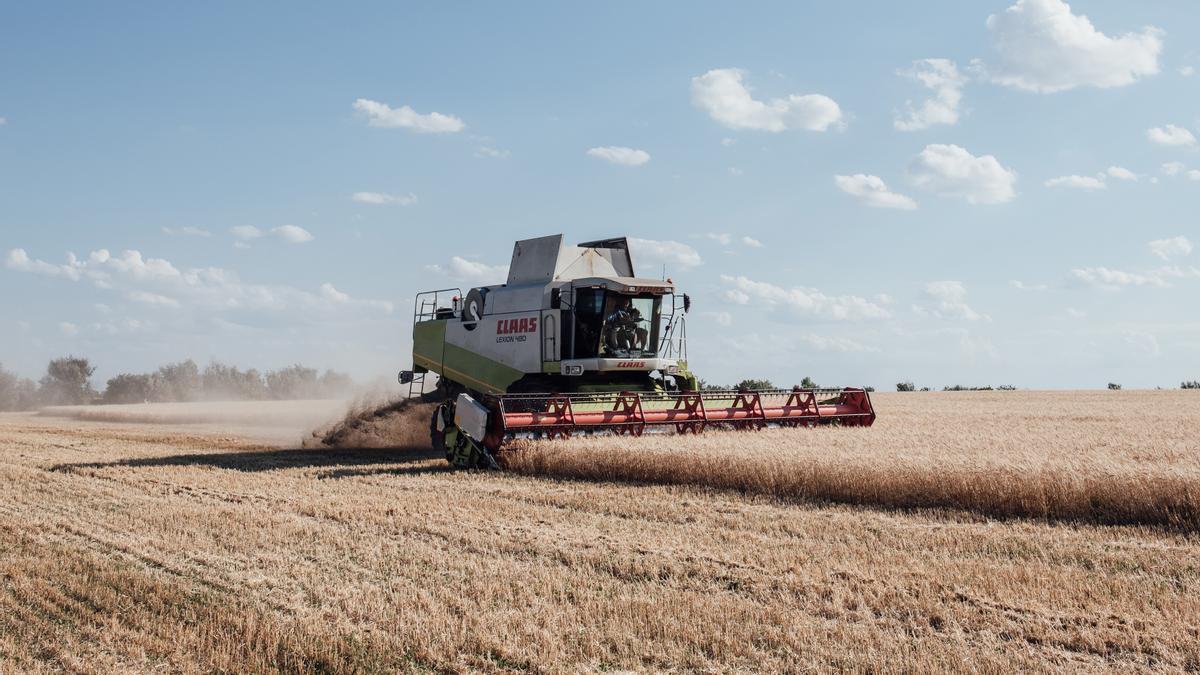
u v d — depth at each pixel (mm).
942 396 55344
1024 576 7785
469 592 7422
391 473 15695
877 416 29031
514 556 8773
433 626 6477
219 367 82438
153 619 6793
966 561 8422
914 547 9156
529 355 19328
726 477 13055
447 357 21516
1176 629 6320
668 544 9211
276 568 8312
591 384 19234
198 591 7535
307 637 6285
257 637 6316
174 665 5898
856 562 8383
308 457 19156
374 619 6684
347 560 8633
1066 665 5691
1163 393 56312
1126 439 17156
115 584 7805
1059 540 9445
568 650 6012
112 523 10570
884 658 5781
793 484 12445
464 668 5742
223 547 9258
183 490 13555
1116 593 7309
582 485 13641
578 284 18781
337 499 12273
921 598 7133
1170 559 8523
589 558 8562
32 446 22188
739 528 10234
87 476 15375
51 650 6199
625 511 11273
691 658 5855
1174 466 11648
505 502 11992
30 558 8758
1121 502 10500
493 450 15773
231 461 18109
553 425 16031
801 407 19609
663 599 7160
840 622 6594
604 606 6957
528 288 19594
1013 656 5844
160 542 9438
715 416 17922
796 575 7918
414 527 10219
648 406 17609
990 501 11102
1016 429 20859
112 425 34906
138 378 78625
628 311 19203
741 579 7793
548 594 7367
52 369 76062
